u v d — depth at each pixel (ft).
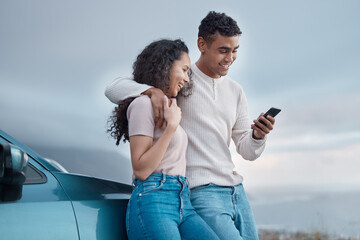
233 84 8.84
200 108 8.36
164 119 7.13
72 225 6.56
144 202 6.84
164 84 7.55
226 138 8.64
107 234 6.98
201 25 8.46
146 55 7.72
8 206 6.08
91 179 7.48
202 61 8.55
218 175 8.25
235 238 7.82
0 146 5.73
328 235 20.97
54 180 6.85
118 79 7.86
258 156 8.65
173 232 6.75
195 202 7.99
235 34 8.24
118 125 7.63
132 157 6.96
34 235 6.14
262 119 8.07
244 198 8.57
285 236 22.11
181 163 7.32
